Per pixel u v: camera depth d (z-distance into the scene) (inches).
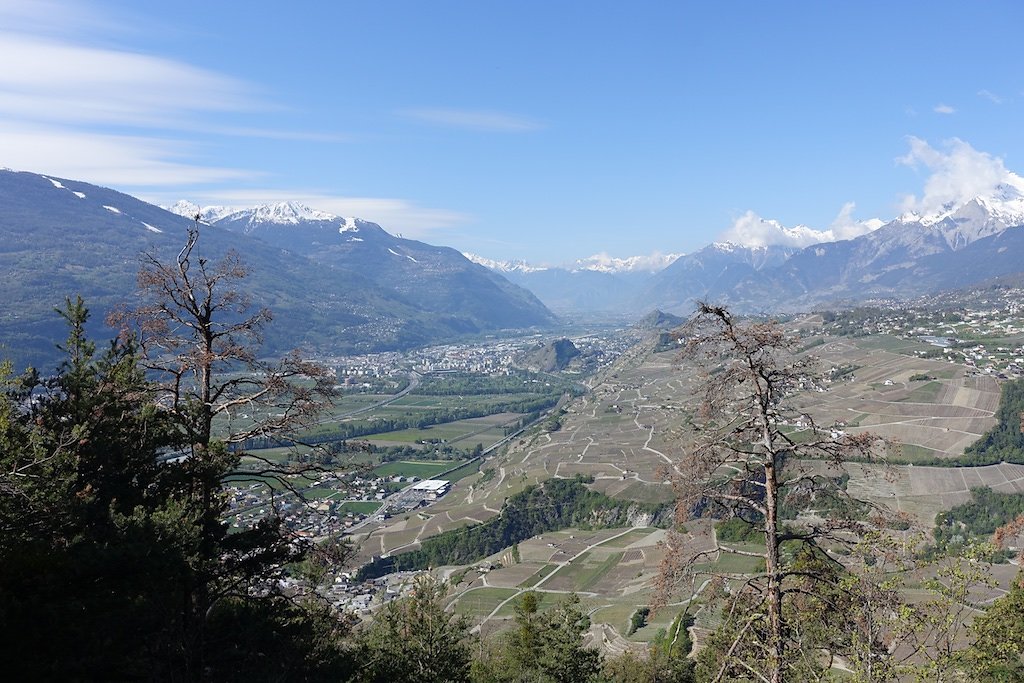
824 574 778.8
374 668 1156.5
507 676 1518.2
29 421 909.2
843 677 958.4
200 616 849.5
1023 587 989.8
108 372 952.3
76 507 804.0
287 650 909.2
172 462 933.2
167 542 753.6
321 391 935.0
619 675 1856.5
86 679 669.3
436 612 1309.1
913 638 868.0
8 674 614.5
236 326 948.0
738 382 751.1
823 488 769.6
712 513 814.5
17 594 647.8
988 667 861.2
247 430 939.3
